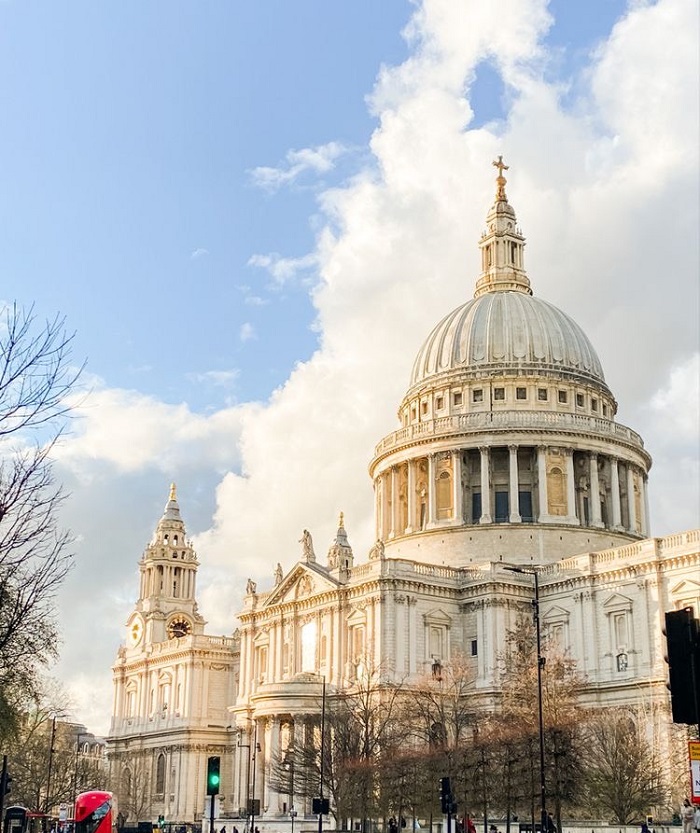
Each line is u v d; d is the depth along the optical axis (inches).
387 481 6875.0
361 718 4835.1
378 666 5364.2
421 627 5575.8
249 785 5723.4
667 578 5064.0
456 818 3575.3
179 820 7214.6
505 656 5064.0
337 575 5851.4
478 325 7037.4
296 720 5378.9
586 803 3996.1
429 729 4650.6
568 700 4411.9
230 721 7613.2
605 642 5236.2
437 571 5733.3
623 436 6584.6
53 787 6269.7
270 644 6264.8
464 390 6796.3
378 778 4301.2
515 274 7588.6
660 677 4852.4
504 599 5605.3
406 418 7160.4
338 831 4286.4
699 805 959.6
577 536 6190.9
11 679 1909.4
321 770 4407.0
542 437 6358.3
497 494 6437.0
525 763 3865.7
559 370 6845.5
